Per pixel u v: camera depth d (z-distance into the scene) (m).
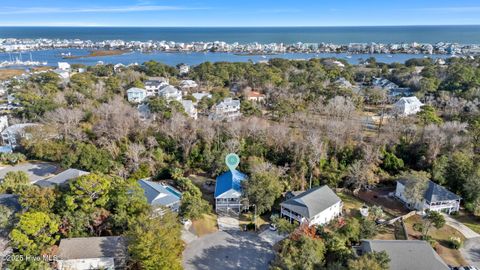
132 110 71.50
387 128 62.53
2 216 34.78
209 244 38.41
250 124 61.47
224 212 45.03
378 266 27.00
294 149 54.78
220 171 54.31
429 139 55.81
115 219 35.59
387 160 54.53
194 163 57.34
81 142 59.53
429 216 40.06
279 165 55.38
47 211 34.72
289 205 42.34
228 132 60.19
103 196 36.56
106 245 32.97
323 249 32.84
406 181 46.91
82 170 52.12
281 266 30.44
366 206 47.03
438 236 40.16
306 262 30.03
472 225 42.62
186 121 64.38
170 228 33.47
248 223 42.72
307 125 63.81
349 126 59.59
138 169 52.94
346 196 49.69
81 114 68.69
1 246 32.88
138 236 30.34
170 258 29.95
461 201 47.22
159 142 59.38
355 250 34.44
